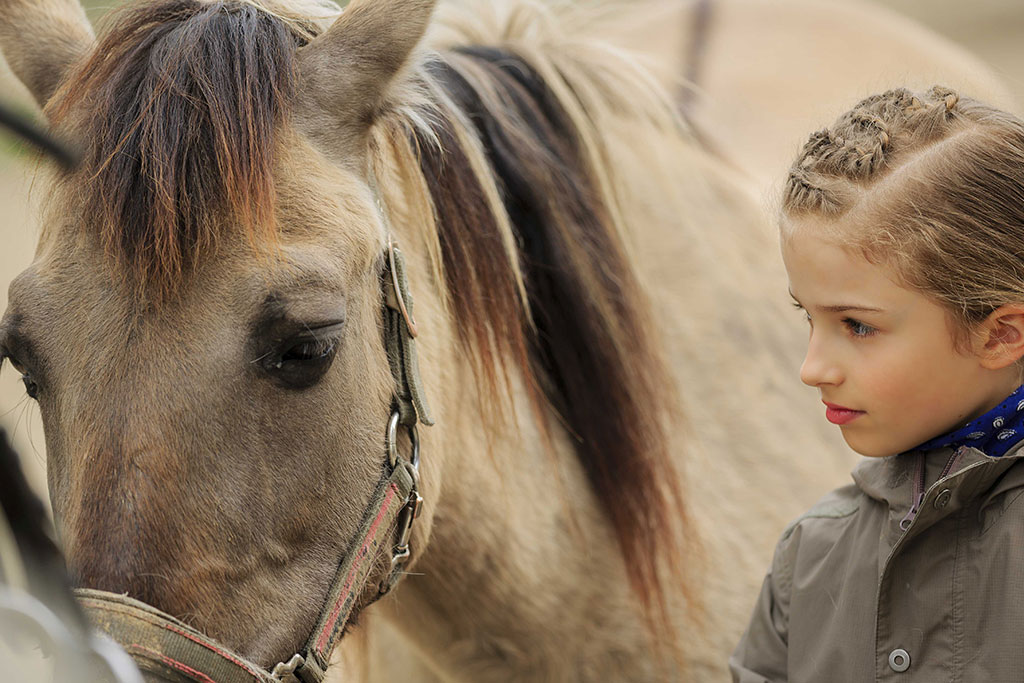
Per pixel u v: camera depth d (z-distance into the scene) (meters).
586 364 2.59
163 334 1.63
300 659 1.77
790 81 4.58
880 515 1.79
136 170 1.63
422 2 1.98
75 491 1.61
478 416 2.41
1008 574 1.58
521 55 2.69
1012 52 9.34
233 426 1.66
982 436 1.67
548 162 2.54
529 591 2.52
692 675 2.74
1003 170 1.63
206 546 1.64
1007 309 1.59
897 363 1.63
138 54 1.74
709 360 3.03
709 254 3.15
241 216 1.64
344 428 1.82
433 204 2.28
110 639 1.52
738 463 2.98
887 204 1.62
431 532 2.39
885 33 5.13
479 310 2.32
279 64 1.81
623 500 2.63
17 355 1.70
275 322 1.65
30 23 2.04
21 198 1.92
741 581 2.85
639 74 3.05
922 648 1.66
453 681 2.65
